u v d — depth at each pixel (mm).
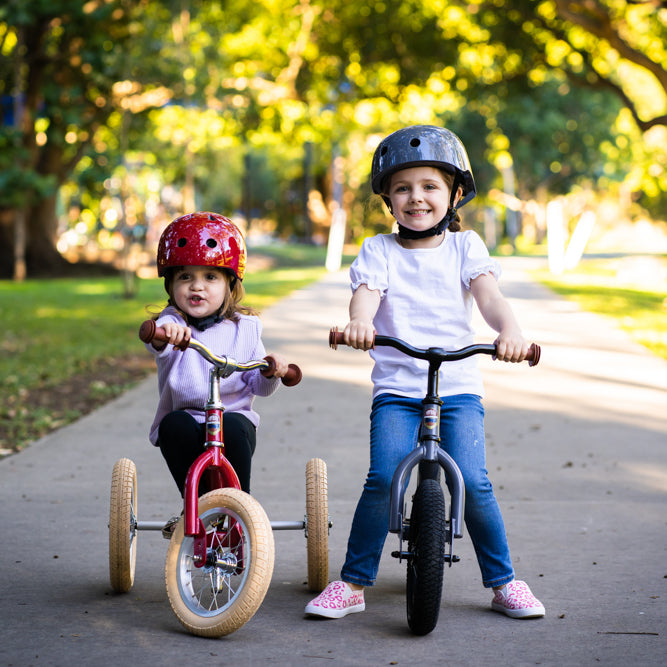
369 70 35875
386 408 4887
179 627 4684
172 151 45562
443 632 4621
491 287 4836
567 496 7184
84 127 35812
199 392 4898
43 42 32125
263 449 8781
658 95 55125
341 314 19219
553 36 31797
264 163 84750
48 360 14594
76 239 60188
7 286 32031
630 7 29188
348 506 6961
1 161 30875
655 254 40969
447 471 4598
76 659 4254
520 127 53125
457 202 5137
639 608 4938
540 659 4270
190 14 34469
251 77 38000
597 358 13516
